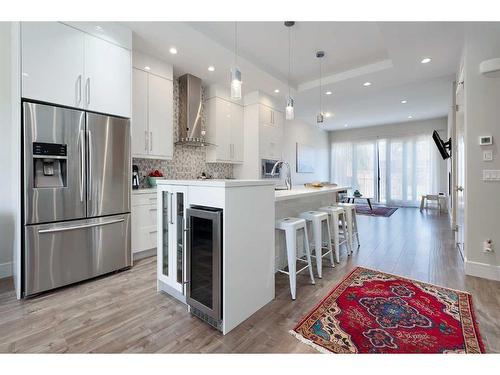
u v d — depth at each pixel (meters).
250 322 1.78
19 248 2.11
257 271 1.94
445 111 6.54
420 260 3.06
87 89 2.47
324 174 9.22
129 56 2.79
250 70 3.78
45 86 2.21
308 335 1.62
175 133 4.10
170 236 2.10
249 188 1.87
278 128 5.33
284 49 3.41
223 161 4.51
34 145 2.13
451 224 4.80
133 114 3.19
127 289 2.32
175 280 2.07
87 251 2.46
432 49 3.04
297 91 4.77
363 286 2.33
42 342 1.56
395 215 6.44
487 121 2.56
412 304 1.99
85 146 2.44
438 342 1.54
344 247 3.66
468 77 2.64
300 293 2.22
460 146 3.33
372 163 8.59
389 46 2.97
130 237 2.82
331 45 3.32
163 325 1.75
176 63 3.61
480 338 1.57
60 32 2.30
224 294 1.65
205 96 4.54
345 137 9.15
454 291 2.22
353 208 3.61
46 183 2.26
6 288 2.31
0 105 2.50
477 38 2.57
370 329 1.67
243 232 1.81
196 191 1.86
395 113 6.75
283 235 2.82
